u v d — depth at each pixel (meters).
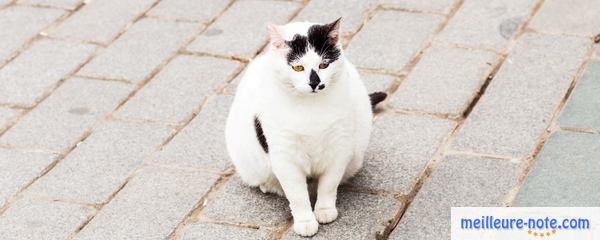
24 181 2.28
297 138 1.99
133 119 2.43
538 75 2.43
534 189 2.13
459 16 2.66
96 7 2.85
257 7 2.79
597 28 2.56
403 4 2.73
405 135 2.31
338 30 1.92
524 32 2.58
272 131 2.00
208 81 2.53
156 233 2.12
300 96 1.96
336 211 2.10
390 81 2.47
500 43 2.55
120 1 2.87
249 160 2.12
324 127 1.98
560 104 2.35
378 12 2.72
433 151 2.26
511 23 2.61
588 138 2.24
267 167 2.10
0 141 2.40
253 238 2.09
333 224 2.10
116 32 2.74
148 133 2.38
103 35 2.73
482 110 2.35
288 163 2.02
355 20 2.69
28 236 2.14
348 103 1.99
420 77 2.47
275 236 2.09
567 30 2.56
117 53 2.66
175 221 2.15
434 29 2.63
